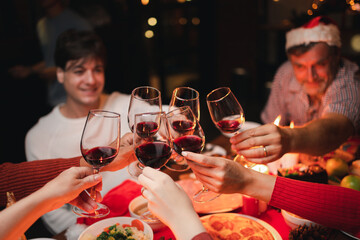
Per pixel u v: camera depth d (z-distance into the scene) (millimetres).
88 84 2047
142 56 4980
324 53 1933
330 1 3365
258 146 1430
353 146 1793
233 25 5453
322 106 2168
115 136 1138
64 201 1055
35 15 3568
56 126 2119
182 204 943
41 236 2562
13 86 3635
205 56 5762
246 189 1184
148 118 1157
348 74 2033
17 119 3721
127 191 1540
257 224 1247
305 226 1192
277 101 2545
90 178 1077
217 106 1373
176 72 5801
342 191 1191
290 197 1181
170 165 1663
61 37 2012
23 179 1421
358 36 3852
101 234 1122
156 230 1267
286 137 1497
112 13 4461
